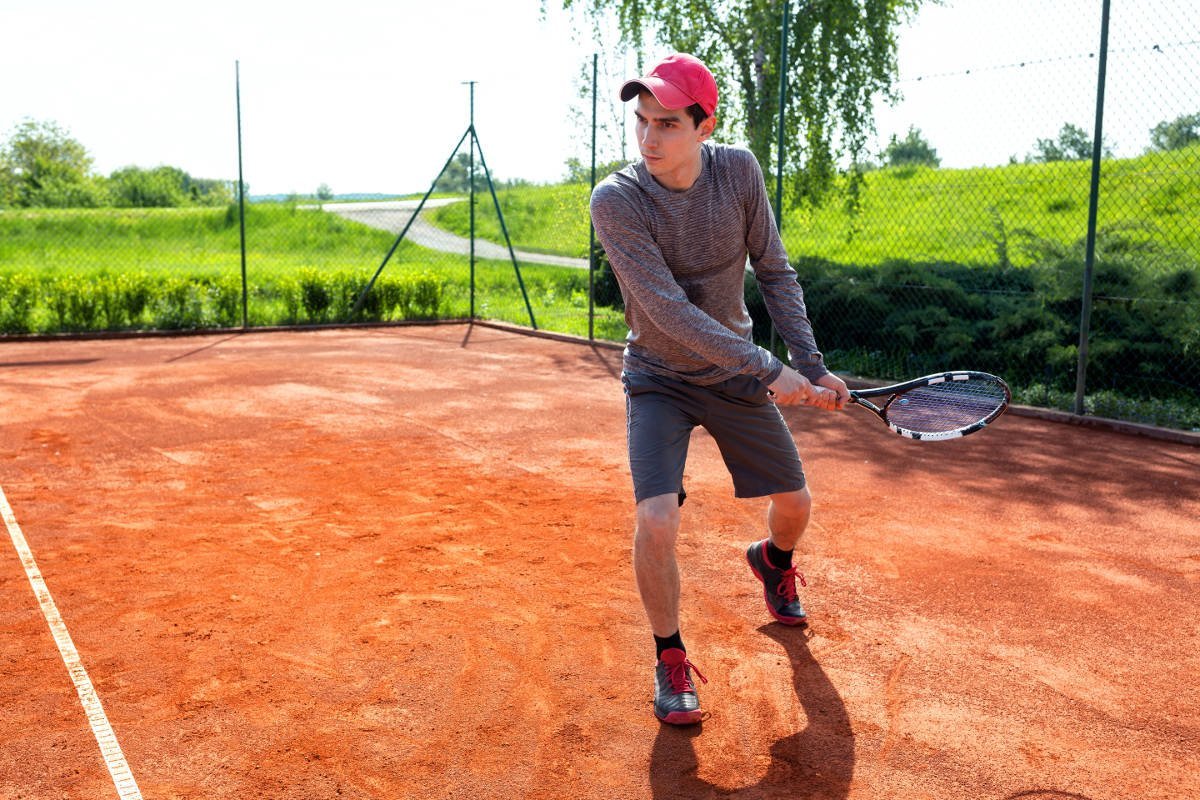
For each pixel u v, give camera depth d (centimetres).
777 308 327
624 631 354
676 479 295
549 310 1473
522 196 2767
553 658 332
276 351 1084
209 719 290
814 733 284
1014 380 830
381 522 479
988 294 924
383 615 367
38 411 741
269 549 440
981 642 345
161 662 328
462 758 270
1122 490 536
